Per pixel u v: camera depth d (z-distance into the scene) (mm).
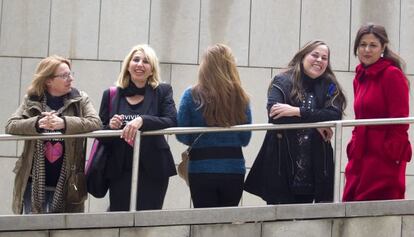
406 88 9648
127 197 9430
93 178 9414
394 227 9430
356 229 9383
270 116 9461
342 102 9641
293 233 9297
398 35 13453
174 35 13320
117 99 9555
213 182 9328
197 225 9211
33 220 9039
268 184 9508
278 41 13414
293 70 9656
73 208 9500
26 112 9359
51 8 13266
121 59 13273
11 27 13219
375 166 9602
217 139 9398
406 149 9641
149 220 9180
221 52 9453
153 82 9602
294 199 9602
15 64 13172
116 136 9328
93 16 13305
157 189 9508
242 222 9250
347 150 9953
